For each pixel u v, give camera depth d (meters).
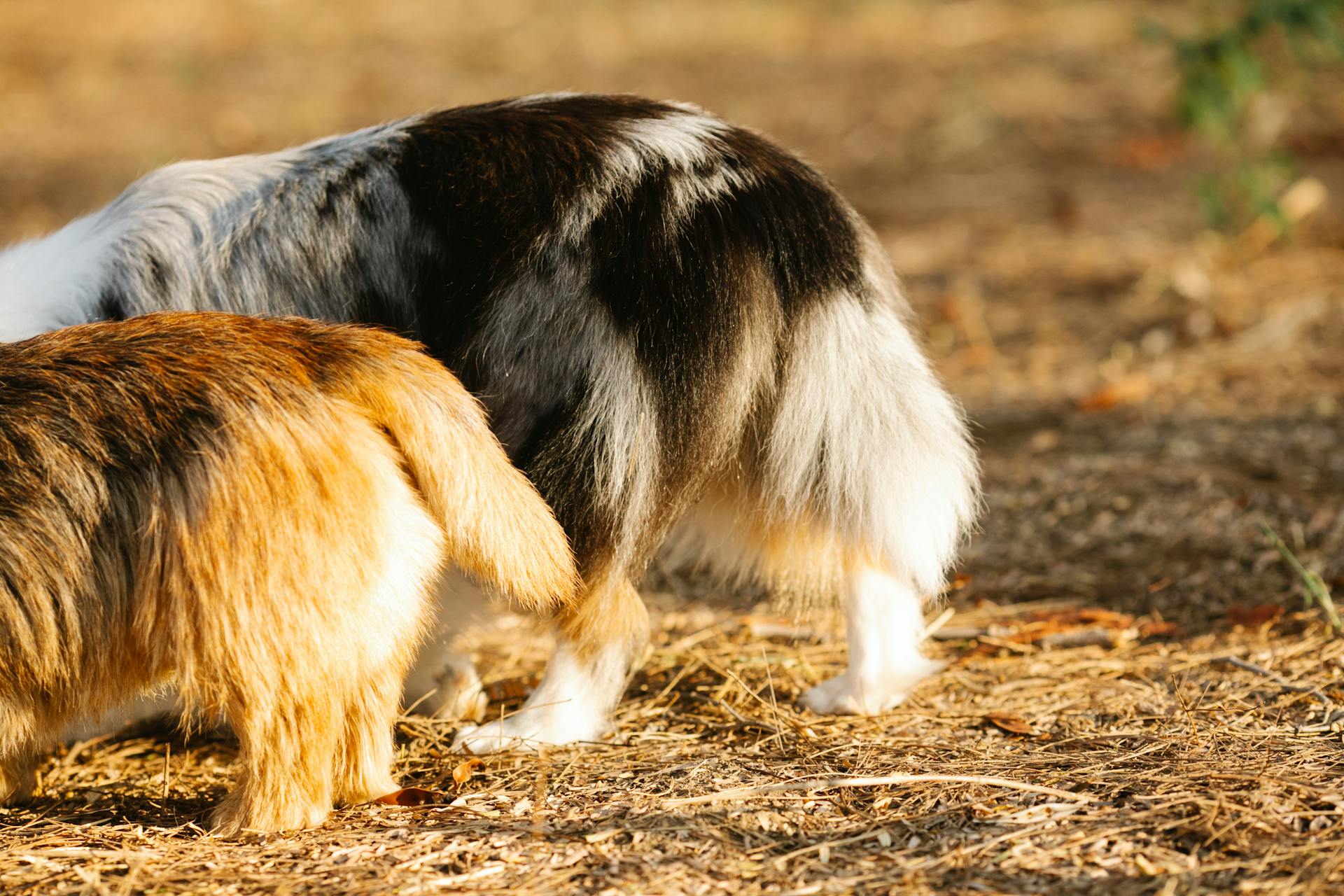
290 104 24.31
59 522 5.87
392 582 6.03
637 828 6.02
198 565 5.76
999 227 17.78
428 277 7.23
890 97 24.09
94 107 24.55
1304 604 8.63
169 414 5.91
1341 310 13.86
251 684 5.85
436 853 5.83
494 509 6.16
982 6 30.72
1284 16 15.15
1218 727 6.97
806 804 6.24
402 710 7.78
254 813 6.09
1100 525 10.10
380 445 6.05
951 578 9.45
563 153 7.18
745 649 8.62
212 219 7.60
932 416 7.34
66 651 5.95
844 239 7.31
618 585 7.20
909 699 7.71
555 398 7.00
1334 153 19.27
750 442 7.30
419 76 25.98
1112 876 5.45
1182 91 16.33
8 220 18.23
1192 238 16.48
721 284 6.91
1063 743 6.92
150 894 5.53
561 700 7.37
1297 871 5.38
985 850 5.70
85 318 7.52
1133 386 12.45
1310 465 10.66
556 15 30.77
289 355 6.14
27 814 6.58
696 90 24.80
